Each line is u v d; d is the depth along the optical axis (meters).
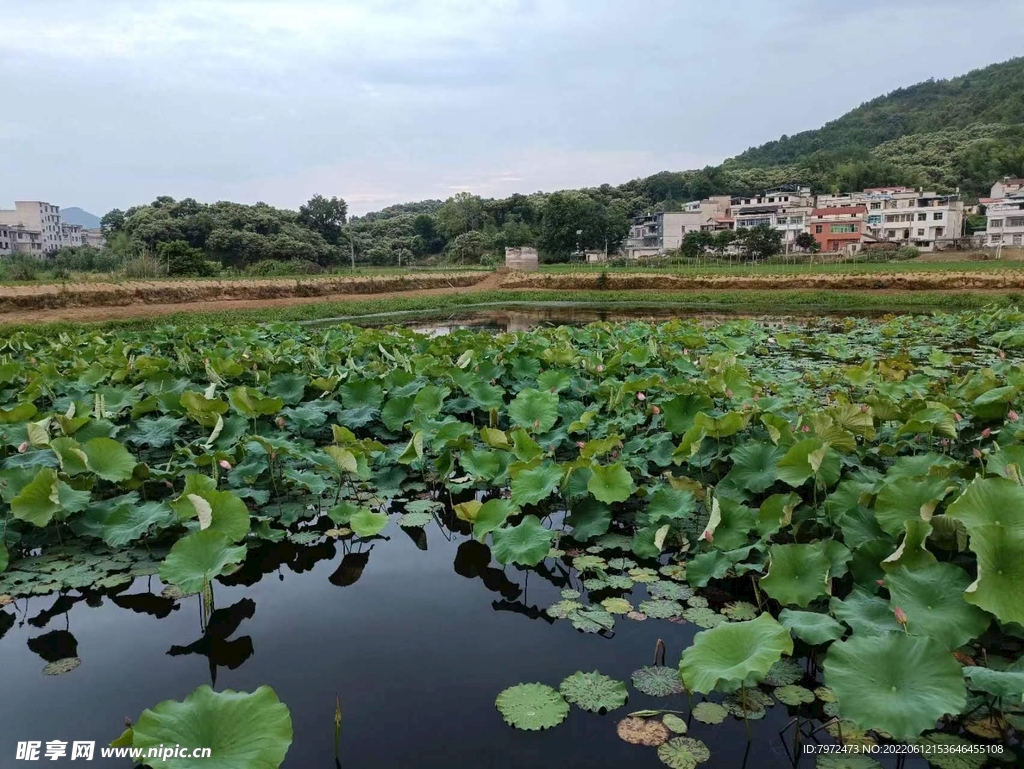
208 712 2.62
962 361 11.38
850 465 5.27
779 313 30.06
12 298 26.20
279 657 3.94
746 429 6.10
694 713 3.40
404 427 7.29
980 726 3.22
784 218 70.62
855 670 2.84
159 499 6.04
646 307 34.56
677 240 76.56
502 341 11.55
